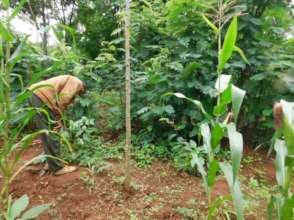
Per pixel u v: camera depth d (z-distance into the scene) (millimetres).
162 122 3867
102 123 4551
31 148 3912
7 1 1757
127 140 2766
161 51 3781
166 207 2594
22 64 3898
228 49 1656
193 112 3518
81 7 9094
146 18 4199
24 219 1705
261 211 2553
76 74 4176
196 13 3508
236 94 1489
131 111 4078
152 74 3732
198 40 3564
